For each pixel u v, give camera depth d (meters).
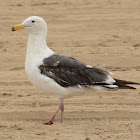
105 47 19.77
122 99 12.91
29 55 11.38
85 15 27.14
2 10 28.69
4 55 18.52
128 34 22.23
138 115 11.54
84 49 19.47
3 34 22.70
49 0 32.12
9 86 14.37
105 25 24.41
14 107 12.27
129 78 15.03
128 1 31.33
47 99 12.95
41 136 10.02
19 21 25.64
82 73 11.12
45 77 11.05
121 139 9.79
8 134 10.19
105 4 30.47
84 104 12.48
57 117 11.59
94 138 9.82
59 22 25.36
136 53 18.55
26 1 31.88
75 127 10.73
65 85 11.11
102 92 13.63
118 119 11.32
